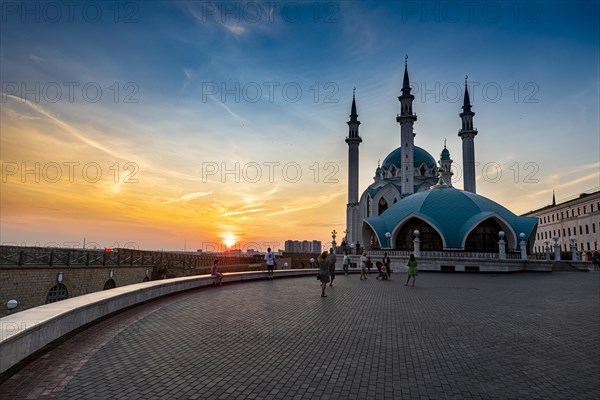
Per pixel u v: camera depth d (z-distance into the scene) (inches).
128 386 236.4
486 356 305.6
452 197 1843.0
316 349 319.0
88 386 235.8
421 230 1814.7
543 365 285.7
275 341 343.0
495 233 1765.5
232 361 286.2
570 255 1779.0
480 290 770.8
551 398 227.0
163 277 1434.5
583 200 2797.7
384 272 1051.3
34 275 850.1
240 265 1791.3
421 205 1843.0
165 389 232.1
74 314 355.9
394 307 533.3
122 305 479.5
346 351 313.7
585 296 688.4
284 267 1595.7
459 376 259.8
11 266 795.4
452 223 1749.5
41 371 260.2
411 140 2278.5
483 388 239.9
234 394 225.5
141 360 286.2
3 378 245.9
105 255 1122.7
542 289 803.4
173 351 309.7
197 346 324.8
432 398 223.3
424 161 2620.6
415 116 2283.5
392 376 257.8
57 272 912.9
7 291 784.3
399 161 2637.8
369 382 246.5
